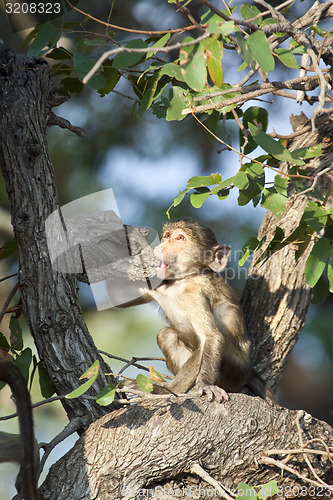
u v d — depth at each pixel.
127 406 8.46
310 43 7.93
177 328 10.70
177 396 8.23
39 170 9.33
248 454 8.18
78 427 8.72
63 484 7.98
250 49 7.23
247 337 10.53
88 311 15.55
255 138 7.71
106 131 16.20
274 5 10.52
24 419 7.53
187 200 15.89
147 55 8.60
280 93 9.71
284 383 17.67
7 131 9.34
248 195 8.48
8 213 15.29
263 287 10.75
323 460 8.41
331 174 10.30
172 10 15.29
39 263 9.02
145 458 8.01
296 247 10.62
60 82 10.68
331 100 8.73
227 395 8.47
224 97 9.09
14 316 9.60
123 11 14.72
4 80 9.59
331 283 8.50
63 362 8.90
